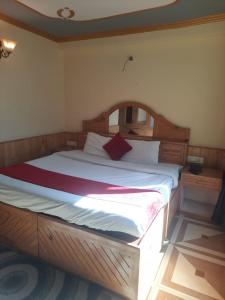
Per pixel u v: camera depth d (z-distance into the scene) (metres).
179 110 3.36
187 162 3.33
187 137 3.32
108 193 2.01
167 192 2.30
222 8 2.47
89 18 2.77
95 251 1.70
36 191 2.03
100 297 1.67
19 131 3.41
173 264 2.04
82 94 4.09
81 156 3.43
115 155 3.38
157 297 1.69
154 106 3.53
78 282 1.81
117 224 1.62
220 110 3.11
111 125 3.87
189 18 2.74
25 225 2.02
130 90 3.67
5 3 2.42
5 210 2.11
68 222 1.81
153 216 1.88
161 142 3.44
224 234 2.55
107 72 3.80
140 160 3.30
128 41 3.48
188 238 2.46
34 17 2.81
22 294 1.68
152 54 3.42
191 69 3.20
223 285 1.81
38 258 2.04
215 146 3.20
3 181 2.24
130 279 1.58
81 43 3.74
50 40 3.74
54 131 4.12
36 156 3.70
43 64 3.70
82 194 1.96
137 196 1.97
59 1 2.32
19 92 3.32
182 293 1.73
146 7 2.43
